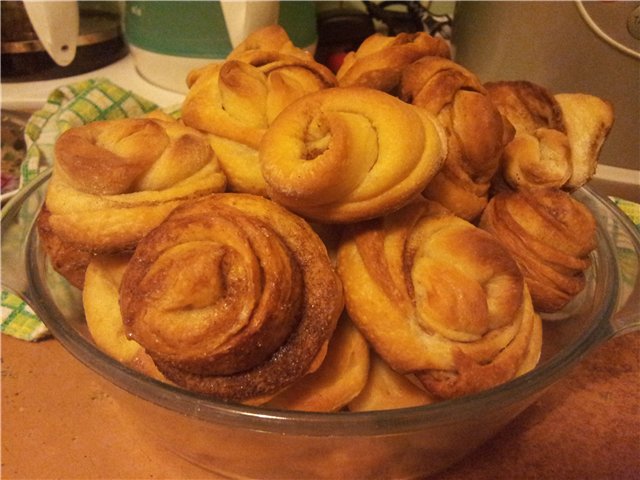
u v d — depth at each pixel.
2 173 0.42
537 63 0.39
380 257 0.21
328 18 0.52
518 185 0.27
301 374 0.20
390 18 0.51
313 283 0.20
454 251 0.22
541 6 0.38
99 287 0.24
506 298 0.22
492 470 0.24
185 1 0.42
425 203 0.23
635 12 0.35
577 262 0.25
